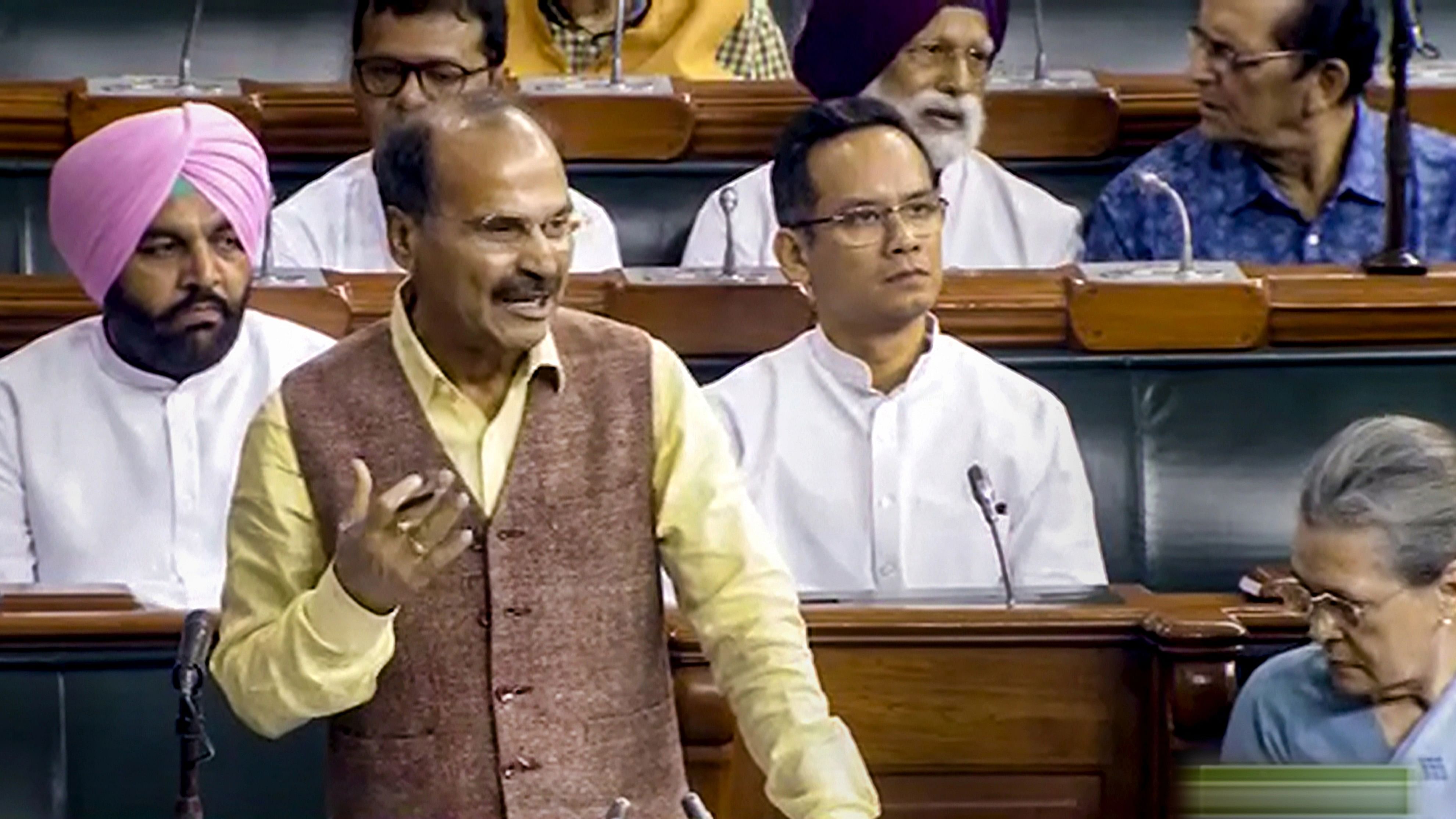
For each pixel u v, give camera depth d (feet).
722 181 36.19
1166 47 42.70
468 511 20.10
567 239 20.10
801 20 35.06
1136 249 34.68
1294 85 33.73
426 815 20.17
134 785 23.18
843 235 27.81
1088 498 28.58
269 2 41.47
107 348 28.53
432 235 19.89
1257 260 34.45
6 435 28.48
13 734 22.99
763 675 20.13
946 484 28.43
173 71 41.11
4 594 23.67
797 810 19.89
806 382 28.58
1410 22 31.09
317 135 36.22
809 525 28.32
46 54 40.96
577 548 20.21
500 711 20.11
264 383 28.73
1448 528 20.13
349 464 20.07
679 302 30.14
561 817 20.13
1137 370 29.89
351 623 19.01
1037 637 22.85
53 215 27.81
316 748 23.57
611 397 20.34
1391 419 20.65
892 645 22.89
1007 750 23.02
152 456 28.40
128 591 24.22
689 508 20.34
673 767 20.70
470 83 32.73
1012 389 28.66
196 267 27.66
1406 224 30.68
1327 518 20.26
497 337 19.90
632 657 20.40
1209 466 29.71
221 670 19.93
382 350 20.38
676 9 40.19
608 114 35.76
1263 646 23.02
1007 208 35.68
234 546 20.24
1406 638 20.36
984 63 34.65
